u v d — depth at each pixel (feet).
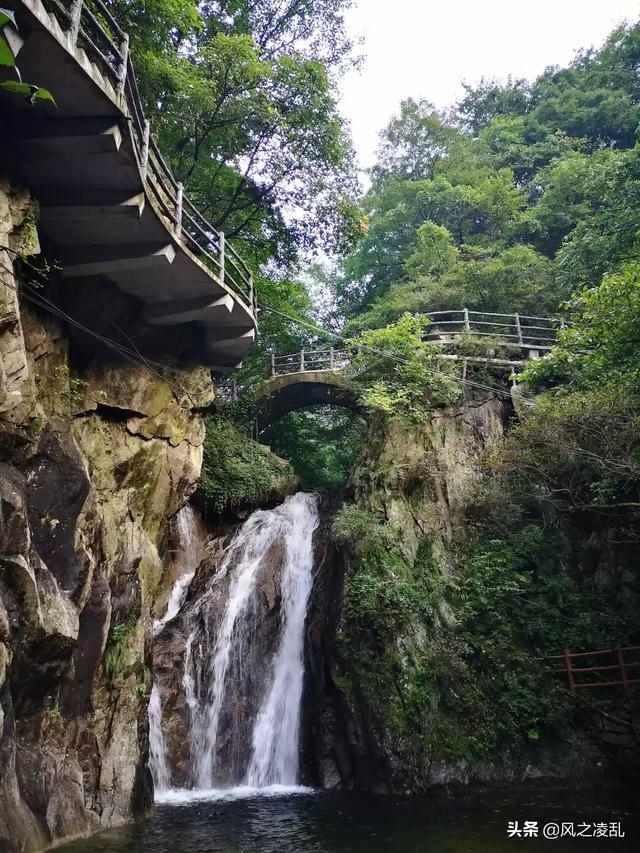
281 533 50.01
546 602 43.24
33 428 25.54
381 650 37.60
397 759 34.30
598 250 56.13
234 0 54.75
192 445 40.68
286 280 68.18
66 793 23.93
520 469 47.14
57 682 24.62
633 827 26.11
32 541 24.39
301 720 42.29
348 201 56.65
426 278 74.33
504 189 85.15
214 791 36.14
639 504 39.58
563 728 37.35
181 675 40.24
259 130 50.34
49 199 25.59
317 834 25.52
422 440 49.39
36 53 19.85
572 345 38.58
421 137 99.55
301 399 64.75
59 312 28.99
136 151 25.07
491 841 24.20
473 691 37.76
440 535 46.01
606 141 102.63
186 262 31.37
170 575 46.11
